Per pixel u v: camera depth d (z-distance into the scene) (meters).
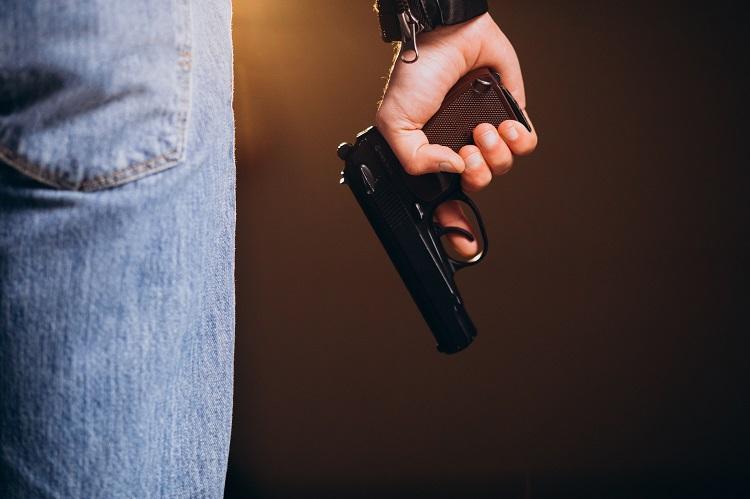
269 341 2.94
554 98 3.28
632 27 3.30
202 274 0.71
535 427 2.66
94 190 0.63
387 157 1.19
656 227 3.11
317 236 3.17
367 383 2.82
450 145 1.09
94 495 0.66
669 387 2.75
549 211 3.13
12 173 0.62
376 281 3.06
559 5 3.32
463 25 1.00
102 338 0.64
